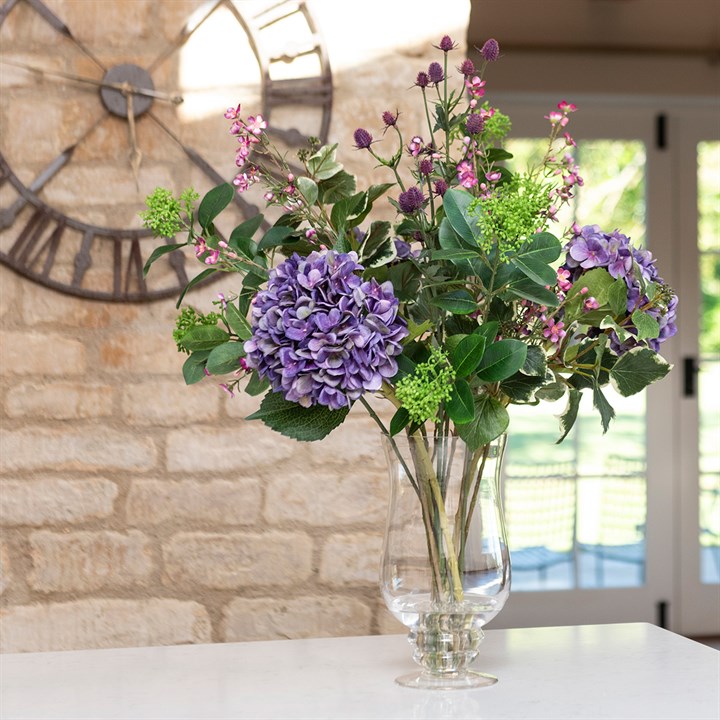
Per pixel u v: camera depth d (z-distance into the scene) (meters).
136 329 2.01
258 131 1.45
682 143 4.56
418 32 2.11
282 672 1.54
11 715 1.36
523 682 1.47
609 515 4.50
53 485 1.99
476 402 1.36
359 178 2.08
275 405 1.32
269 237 1.47
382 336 1.25
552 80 4.45
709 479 4.55
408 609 1.43
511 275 1.36
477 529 1.43
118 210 2.01
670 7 3.96
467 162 1.41
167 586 2.01
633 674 1.50
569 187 1.40
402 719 1.31
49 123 2.00
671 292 1.41
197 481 2.02
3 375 1.98
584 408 4.49
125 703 1.40
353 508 2.05
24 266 1.98
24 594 1.98
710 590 4.53
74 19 2.00
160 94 2.01
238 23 2.04
